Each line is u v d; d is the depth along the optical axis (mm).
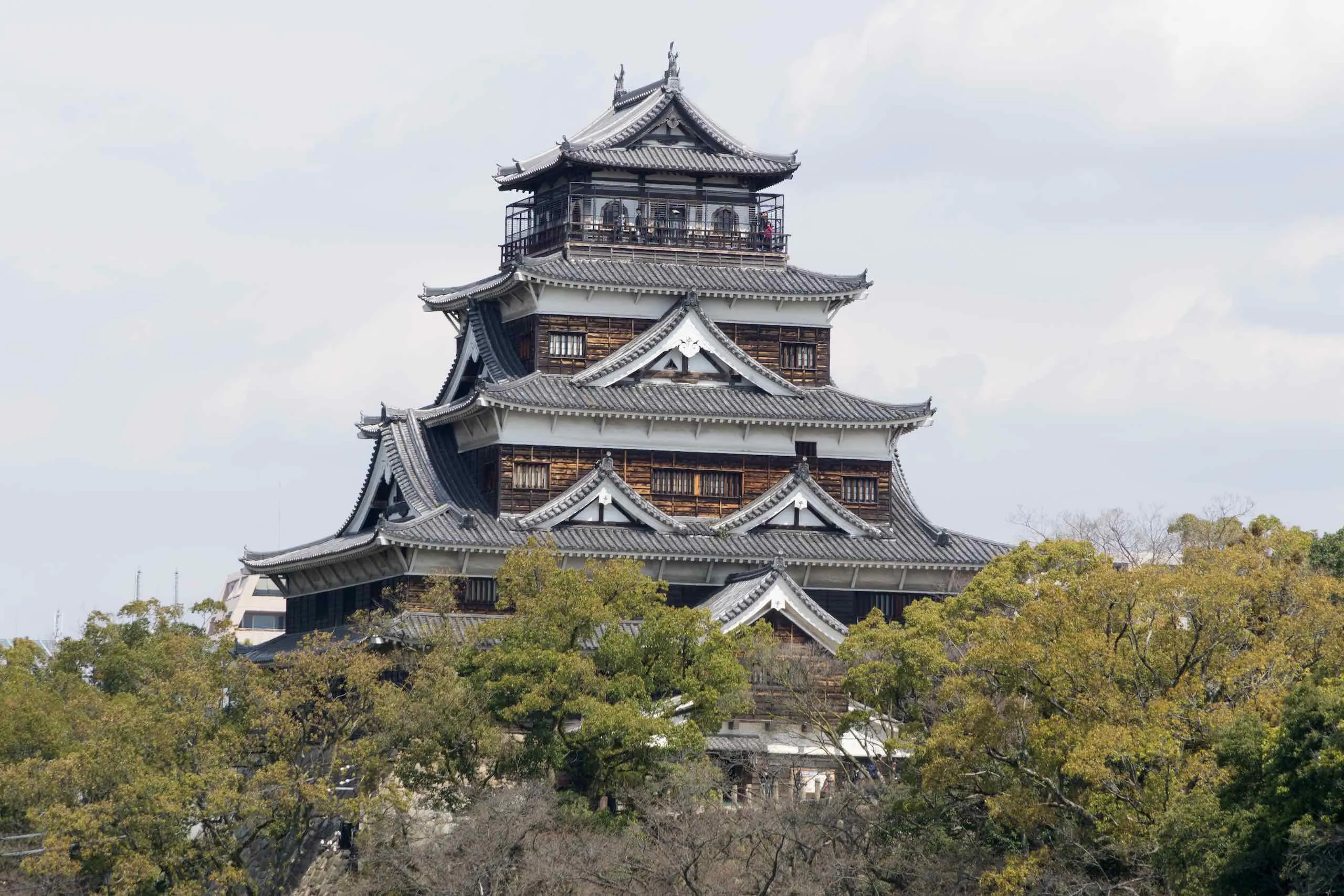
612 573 136875
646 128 182000
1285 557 122125
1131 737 103812
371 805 125500
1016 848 116688
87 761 124688
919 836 121375
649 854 119938
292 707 128875
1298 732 95625
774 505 170000
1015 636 112375
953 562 170625
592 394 170375
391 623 146500
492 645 142625
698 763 130750
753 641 140000
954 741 111500
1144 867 105500
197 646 136875
